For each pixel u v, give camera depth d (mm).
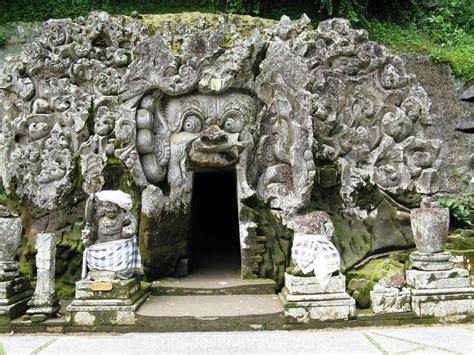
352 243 6438
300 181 6273
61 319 5152
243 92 6562
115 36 6688
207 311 5191
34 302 5176
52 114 6645
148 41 6250
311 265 5223
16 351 4301
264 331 4961
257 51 6465
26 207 6602
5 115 6750
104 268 5281
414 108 6801
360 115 6859
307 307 5047
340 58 6867
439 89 9586
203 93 6414
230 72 6297
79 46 6617
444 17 11320
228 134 6367
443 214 5469
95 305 5090
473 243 6609
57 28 6676
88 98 6551
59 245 6438
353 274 6145
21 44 8969
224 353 4156
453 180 9273
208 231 8750
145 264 6387
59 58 6586
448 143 9406
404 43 9953
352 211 6578
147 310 5230
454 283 5293
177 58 6281
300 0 10086
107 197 5453
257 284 6102
